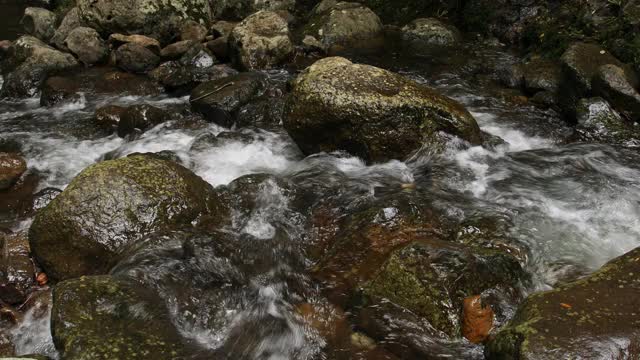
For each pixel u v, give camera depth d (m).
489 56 6.25
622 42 5.29
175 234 3.28
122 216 3.27
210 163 4.22
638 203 3.72
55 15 7.88
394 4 7.90
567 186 3.89
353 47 6.79
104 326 2.67
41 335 2.95
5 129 4.98
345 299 3.04
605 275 2.79
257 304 3.04
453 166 4.04
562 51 5.70
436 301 2.81
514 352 2.47
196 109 5.02
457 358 2.70
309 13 8.02
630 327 2.51
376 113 3.96
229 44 6.25
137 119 4.81
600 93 4.71
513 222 3.47
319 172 4.00
